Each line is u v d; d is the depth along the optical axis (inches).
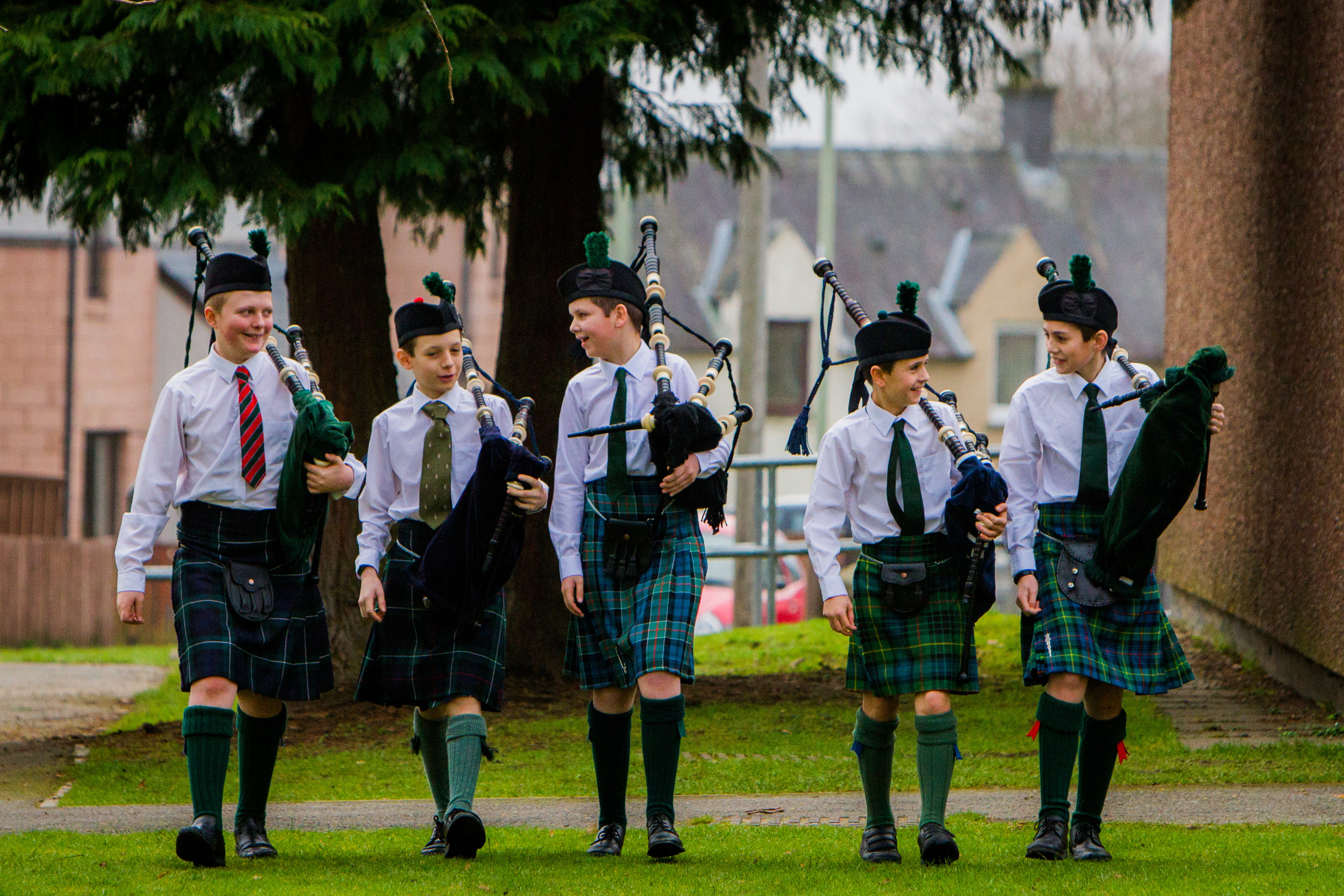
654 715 586.2
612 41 907.4
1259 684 1098.7
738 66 1143.0
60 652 1780.3
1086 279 606.5
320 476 569.9
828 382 3796.8
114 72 884.6
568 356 644.1
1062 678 587.2
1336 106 957.2
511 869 559.5
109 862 582.2
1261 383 1109.7
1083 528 603.2
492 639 601.9
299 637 588.1
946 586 594.9
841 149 4315.9
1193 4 1159.6
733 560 2127.2
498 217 1262.3
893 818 597.9
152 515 577.0
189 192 903.7
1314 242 994.1
